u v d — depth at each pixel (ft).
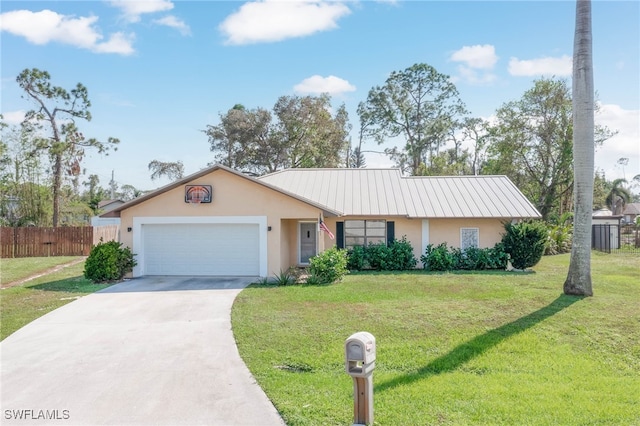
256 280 52.49
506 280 50.08
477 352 26.61
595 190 157.79
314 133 139.54
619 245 97.60
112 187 212.84
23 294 45.57
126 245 56.08
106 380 23.45
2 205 113.91
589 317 32.83
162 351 27.78
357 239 64.44
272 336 29.91
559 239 92.22
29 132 111.86
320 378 23.12
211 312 36.94
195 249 56.34
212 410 19.92
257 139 138.10
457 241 63.00
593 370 24.16
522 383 22.24
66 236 89.15
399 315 34.09
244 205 55.16
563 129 116.37
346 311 35.60
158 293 45.11
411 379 22.81
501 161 126.11
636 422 18.15
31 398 21.44
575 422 18.12
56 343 29.73
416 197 66.59
